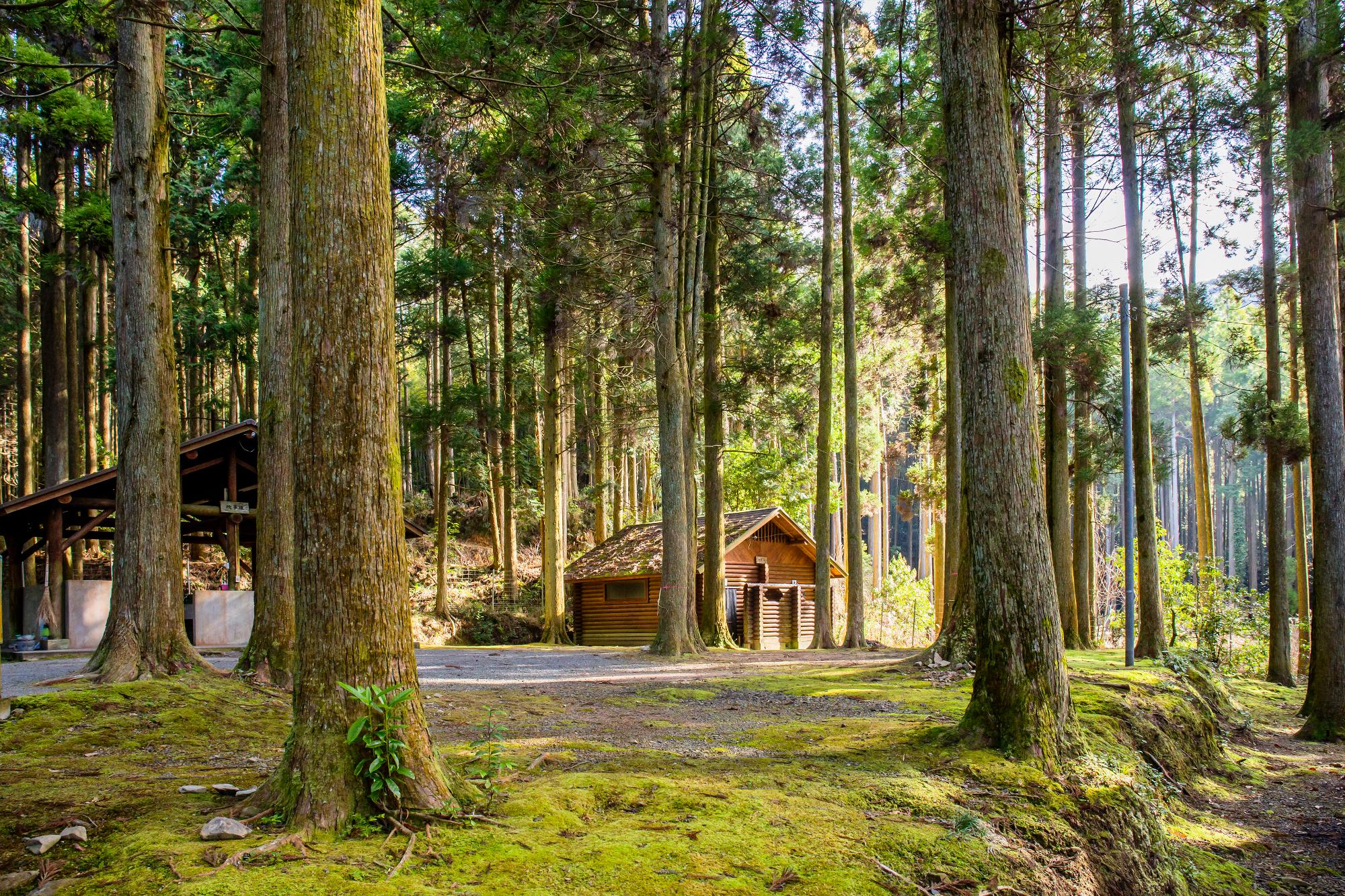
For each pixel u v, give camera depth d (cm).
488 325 3288
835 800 529
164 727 734
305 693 448
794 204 2262
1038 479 688
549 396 2555
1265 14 1228
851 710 920
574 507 4153
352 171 468
